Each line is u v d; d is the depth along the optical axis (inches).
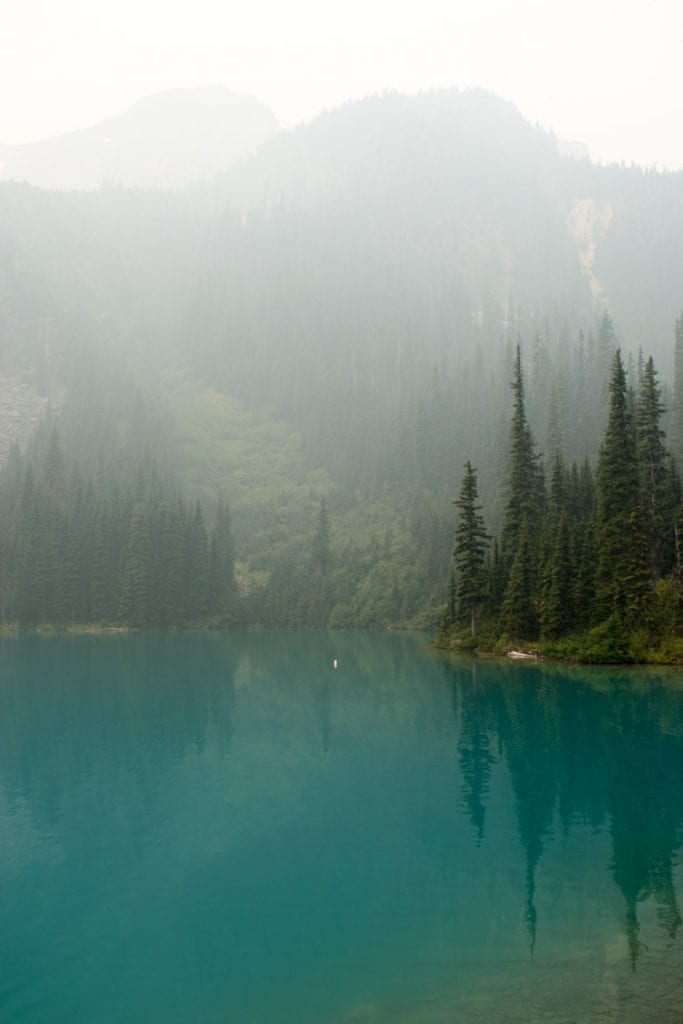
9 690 2652.6
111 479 7106.3
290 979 704.4
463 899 871.7
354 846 1050.7
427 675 2923.2
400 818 1169.4
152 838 1099.9
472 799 1266.0
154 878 957.2
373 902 870.4
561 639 3253.0
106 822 1171.3
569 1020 610.5
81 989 703.1
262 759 1577.3
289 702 2337.6
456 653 3722.9
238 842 1075.3
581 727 1843.0
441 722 1952.5
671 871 947.3
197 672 3203.7
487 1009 635.5
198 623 6259.8
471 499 3767.2
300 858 1008.9
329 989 684.1
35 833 1125.7
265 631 6136.8
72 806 1254.9
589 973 693.9
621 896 872.9
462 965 719.1
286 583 6781.5
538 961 722.2
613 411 3253.0
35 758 1606.8
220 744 1733.5
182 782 1402.6
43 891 919.7
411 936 783.7
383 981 697.0
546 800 1253.7
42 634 5595.5
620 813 1182.3
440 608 5816.9
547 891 889.5
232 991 689.0
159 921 837.2
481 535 3762.3
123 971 730.8
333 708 2213.3
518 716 2004.2
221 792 1332.4
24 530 5880.9
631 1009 625.3
